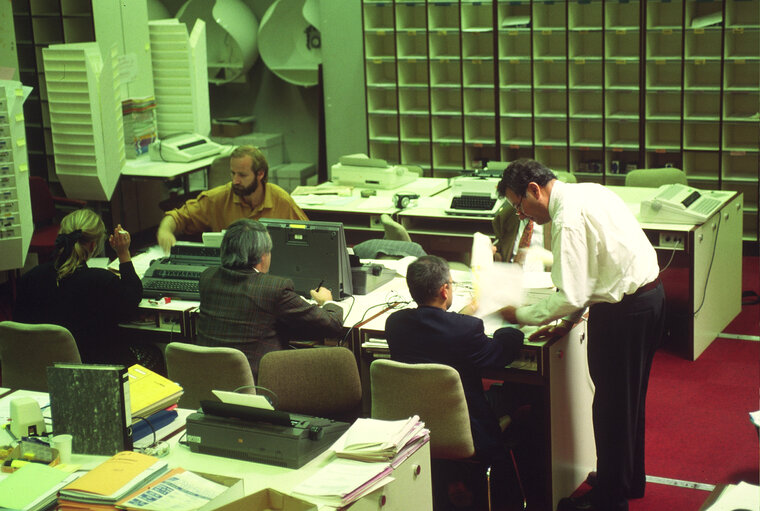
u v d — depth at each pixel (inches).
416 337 136.1
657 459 165.9
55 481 103.7
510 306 144.5
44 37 288.4
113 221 303.4
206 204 205.0
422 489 115.9
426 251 236.2
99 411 113.4
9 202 207.0
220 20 352.8
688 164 287.4
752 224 286.5
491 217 225.5
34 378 154.6
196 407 144.1
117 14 283.6
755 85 279.4
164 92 307.6
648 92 283.4
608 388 138.2
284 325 155.5
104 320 167.5
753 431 174.7
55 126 258.5
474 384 136.0
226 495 98.8
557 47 300.5
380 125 330.3
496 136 306.2
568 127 295.3
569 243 130.4
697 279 205.0
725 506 90.7
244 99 379.2
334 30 323.3
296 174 363.6
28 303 166.9
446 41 315.3
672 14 282.8
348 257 175.0
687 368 205.5
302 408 140.4
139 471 104.3
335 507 98.7
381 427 112.9
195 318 173.2
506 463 144.6
